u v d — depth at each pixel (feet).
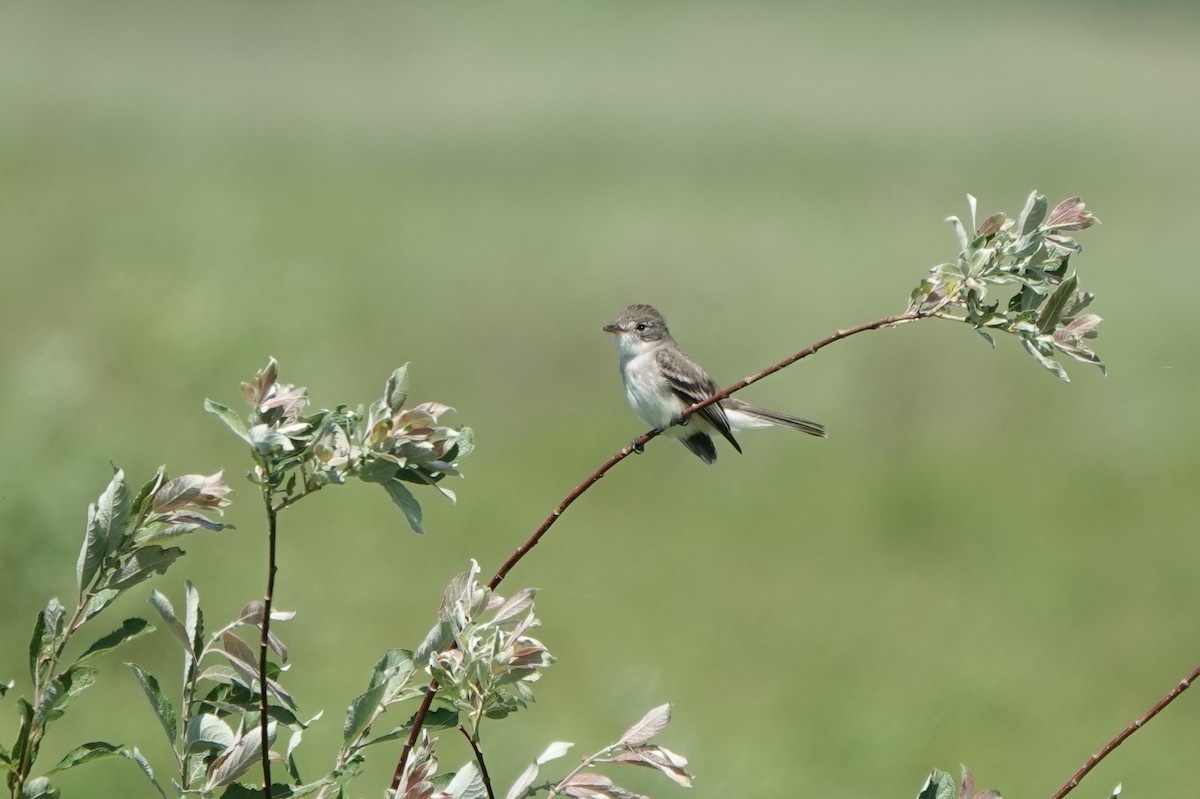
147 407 54.49
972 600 45.09
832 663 40.96
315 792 13.05
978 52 224.12
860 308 77.46
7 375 53.47
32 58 174.29
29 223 88.33
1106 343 71.20
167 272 76.23
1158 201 108.78
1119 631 43.73
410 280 81.71
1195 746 37.63
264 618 11.50
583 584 45.62
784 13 266.16
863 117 161.48
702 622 43.11
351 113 156.66
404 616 41.60
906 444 59.62
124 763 31.32
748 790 33.32
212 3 222.69
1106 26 247.91
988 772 35.91
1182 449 57.77
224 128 140.15
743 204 109.70
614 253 90.94
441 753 32.17
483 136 145.38
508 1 256.73
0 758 11.67
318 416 11.55
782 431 60.70
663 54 219.82
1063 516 51.55
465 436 12.20
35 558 37.76
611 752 12.38
